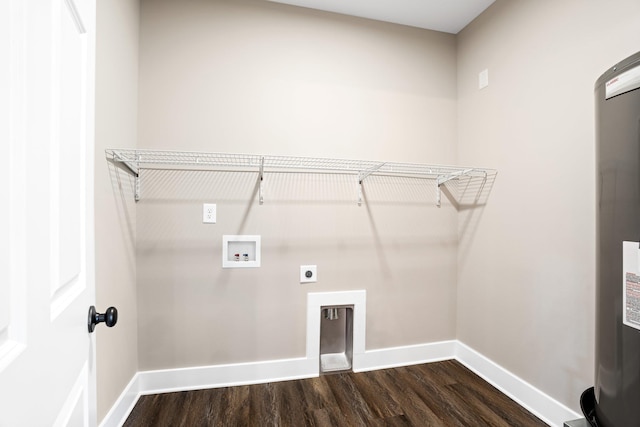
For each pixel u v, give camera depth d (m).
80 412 0.69
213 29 1.79
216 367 1.80
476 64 2.03
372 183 2.05
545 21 1.55
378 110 2.05
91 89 0.77
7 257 0.40
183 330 1.76
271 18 1.88
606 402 0.90
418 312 2.14
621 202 0.85
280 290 1.89
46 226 0.51
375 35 2.05
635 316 0.81
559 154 1.48
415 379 1.91
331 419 1.52
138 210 1.70
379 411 1.59
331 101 1.97
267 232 1.87
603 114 0.90
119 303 1.45
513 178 1.74
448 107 2.20
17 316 0.42
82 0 0.70
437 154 2.17
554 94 1.50
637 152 0.80
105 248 1.29
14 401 0.41
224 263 1.80
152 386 1.71
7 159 0.40
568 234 1.44
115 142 1.39
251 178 1.84
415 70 2.13
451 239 2.21
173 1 1.74
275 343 1.89
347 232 2.01
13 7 0.41
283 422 1.49
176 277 1.75
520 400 1.67
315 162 1.91
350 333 2.04
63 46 0.60
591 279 1.35
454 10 1.96
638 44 1.17
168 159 1.71
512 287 1.75
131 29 1.58
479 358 1.98
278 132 1.88
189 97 1.76
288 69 1.90
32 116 0.46
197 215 1.77
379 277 2.07
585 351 1.37
